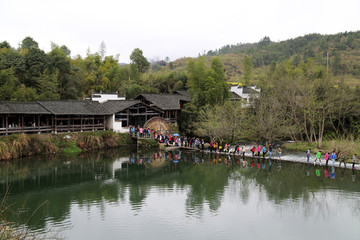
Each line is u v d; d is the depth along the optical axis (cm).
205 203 2459
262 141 5588
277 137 5612
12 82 5091
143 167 3781
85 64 8181
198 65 6444
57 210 2269
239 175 3356
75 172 3469
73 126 4806
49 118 4688
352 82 9669
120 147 5238
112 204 2423
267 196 2617
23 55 5894
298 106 5172
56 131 4600
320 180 3086
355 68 13450
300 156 4328
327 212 2239
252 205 2402
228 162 4062
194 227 1994
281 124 5169
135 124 5966
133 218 2139
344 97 4872
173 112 6384
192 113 5762
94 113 4966
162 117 6072
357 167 3578
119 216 2172
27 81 5597
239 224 2044
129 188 2875
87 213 2220
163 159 4300
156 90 8056
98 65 8875
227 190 2809
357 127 4822
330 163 3850
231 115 5122
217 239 1823
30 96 5156
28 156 4147
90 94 6938
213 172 3516
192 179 3206
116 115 5547
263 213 2238
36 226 1961
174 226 2005
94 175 3353
